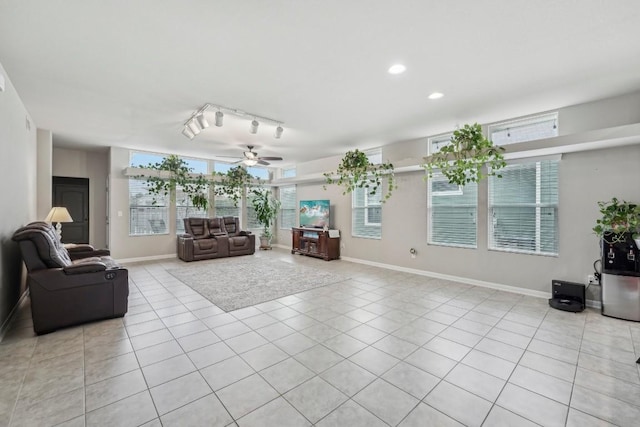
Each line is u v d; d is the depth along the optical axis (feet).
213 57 8.48
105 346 8.50
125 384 6.68
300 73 9.46
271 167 30.55
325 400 6.17
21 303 11.89
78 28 7.12
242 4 6.23
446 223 16.70
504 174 14.42
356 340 8.92
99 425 5.44
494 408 5.95
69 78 9.82
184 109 12.81
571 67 8.99
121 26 7.04
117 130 16.26
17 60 8.66
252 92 10.98
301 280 16.10
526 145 11.86
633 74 9.39
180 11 6.47
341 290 14.25
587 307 11.89
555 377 7.03
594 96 11.20
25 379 6.85
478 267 15.25
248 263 21.15
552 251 13.04
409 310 11.51
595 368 7.41
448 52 8.18
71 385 6.63
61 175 21.42
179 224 24.25
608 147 11.43
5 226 9.58
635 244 10.53
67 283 9.64
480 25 6.95
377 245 20.34
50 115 13.60
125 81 10.06
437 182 17.15
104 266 10.32
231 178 25.96
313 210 24.86
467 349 8.40
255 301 12.53
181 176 23.07
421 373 7.18
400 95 11.23
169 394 6.33
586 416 5.71
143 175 21.48
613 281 10.77
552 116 12.97
